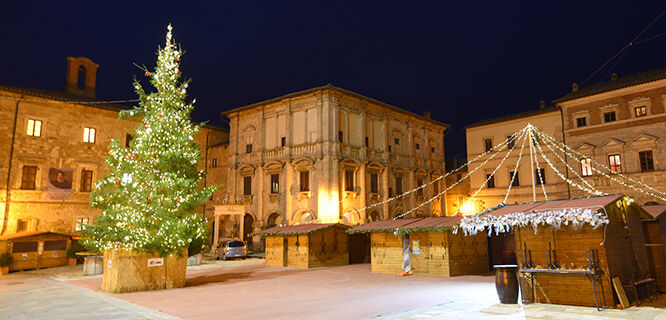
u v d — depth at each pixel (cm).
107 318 1210
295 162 3891
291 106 4062
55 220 3416
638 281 1234
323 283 1964
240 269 2816
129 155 1998
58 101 3500
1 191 3183
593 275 1131
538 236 1272
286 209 3891
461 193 5100
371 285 1853
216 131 4856
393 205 4344
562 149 3825
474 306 1233
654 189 3278
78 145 3594
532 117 4153
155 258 1862
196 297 1591
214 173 4725
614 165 3531
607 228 1176
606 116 3641
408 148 4691
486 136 4497
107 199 1933
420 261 2292
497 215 1312
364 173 4056
